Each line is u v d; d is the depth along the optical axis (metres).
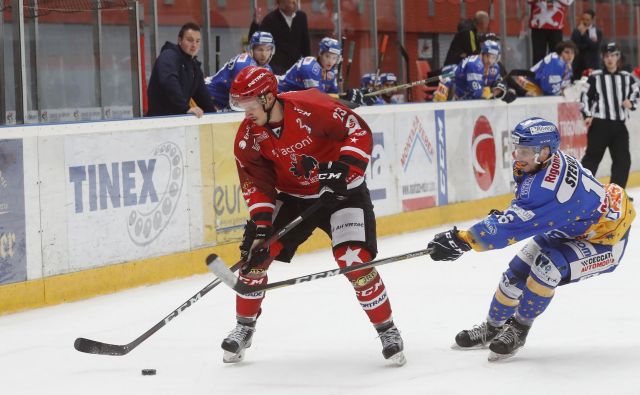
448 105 24.89
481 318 14.31
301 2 25.58
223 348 11.98
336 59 23.09
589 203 11.21
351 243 11.64
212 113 19.19
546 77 28.69
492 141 26.42
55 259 16.34
